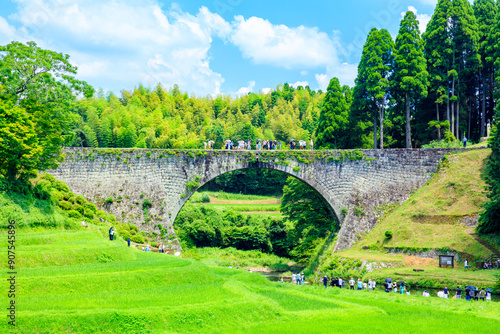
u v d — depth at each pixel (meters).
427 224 51.00
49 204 44.09
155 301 23.73
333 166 57.75
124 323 20.56
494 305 30.25
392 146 78.12
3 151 39.97
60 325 19.70
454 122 74.19
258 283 34.34
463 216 49.25
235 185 127.31
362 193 57.19
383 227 54.44
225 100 181.00
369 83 65.56
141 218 52.81
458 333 22.03
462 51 70.62
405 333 21.77
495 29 65.62
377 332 21.81
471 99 76.25
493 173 44.97
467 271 42.00
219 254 74.44
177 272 29.44
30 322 19.48
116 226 50.28
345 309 26.58
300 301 27.88
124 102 146.25
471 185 52.19
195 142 121.50
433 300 32.50
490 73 72.50
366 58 66.62
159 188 53.84
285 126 150.38
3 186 39.78
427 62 71.06
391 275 43.00
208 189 127.94
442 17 69.81
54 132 44.94
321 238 66.38
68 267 28.81
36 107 42.72
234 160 56.09
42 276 25.91
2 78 40.81
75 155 52.28
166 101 152.50
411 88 64.81
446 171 55.59
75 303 22.53
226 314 22.92
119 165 53.22
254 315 23.61
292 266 70.12
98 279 26.62
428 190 55.09
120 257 33.12
